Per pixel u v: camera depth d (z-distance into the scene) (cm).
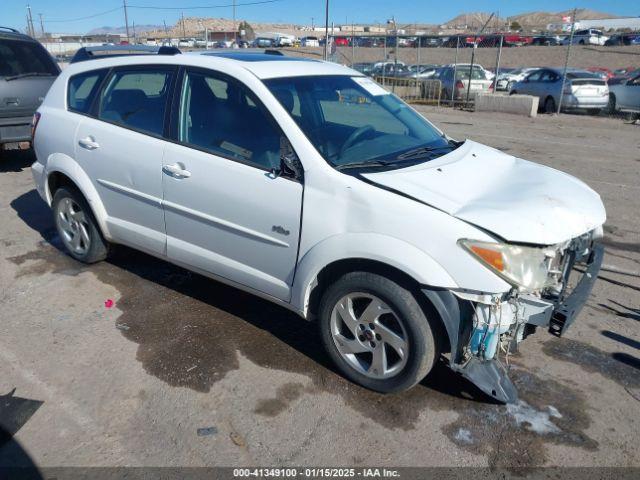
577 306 295
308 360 352
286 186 322
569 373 345
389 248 287
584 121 1559
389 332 304
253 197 335
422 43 4022
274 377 335
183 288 445
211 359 351
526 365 352
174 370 339
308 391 323
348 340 324
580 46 3519
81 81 453
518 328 297
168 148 375
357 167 319
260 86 343
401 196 293
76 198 455
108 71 432
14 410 303
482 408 311
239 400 314
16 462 269
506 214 286
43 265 481
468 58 3678
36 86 749
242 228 345
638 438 292
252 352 359
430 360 298
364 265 307
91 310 408
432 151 367
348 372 328
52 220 593
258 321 397
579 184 362
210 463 271
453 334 284
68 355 352
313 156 317
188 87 376
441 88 2023
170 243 394
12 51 750
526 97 1666
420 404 314
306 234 316
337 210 304
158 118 388
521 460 276
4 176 773
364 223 296
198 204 363
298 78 368
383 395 321
